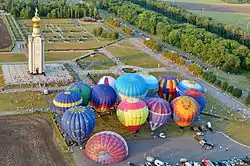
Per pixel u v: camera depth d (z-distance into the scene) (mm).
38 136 133875
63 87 176750
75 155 123562
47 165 117625
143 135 139125
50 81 182500
